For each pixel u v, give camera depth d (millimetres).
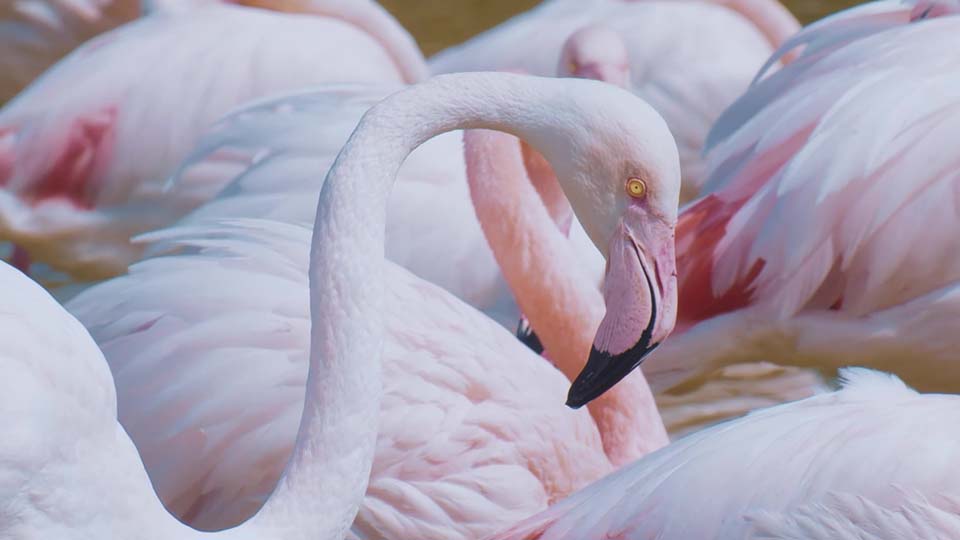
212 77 12062
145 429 7254
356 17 12820
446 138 10086
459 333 7828
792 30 13844
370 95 10227
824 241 9078
